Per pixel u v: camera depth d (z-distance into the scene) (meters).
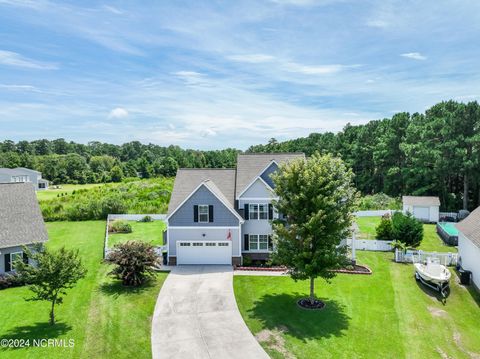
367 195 70.06
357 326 19.31
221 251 29.88
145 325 19.27
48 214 48.81
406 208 50.19
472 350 17.19
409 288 24.81
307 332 18.62
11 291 23.94
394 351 16.94
